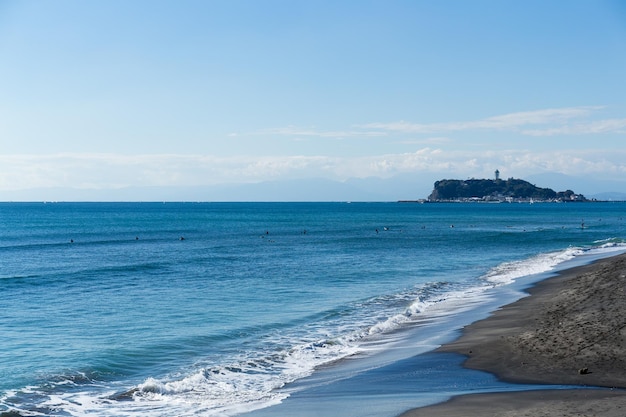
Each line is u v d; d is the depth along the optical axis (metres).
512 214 196.75
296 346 20.50
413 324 23.52
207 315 26.45
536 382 14.05
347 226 121.75
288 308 28.09
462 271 42.62
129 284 37.00
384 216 185.88
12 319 25.81
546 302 25.52
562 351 16.48
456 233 93.12
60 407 14.43
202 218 169.75
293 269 44.66
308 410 12.97
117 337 22.20
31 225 123.12
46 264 49.94
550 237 80.25
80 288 35.38
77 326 24.27
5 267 47.66
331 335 22.30
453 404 12.59
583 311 21.78
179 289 34.66
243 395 14.82
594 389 13.07
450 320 23.69
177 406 14.15
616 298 23.80
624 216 171.00
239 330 23.28
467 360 16.83
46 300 31.03
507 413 11.55
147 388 15.71
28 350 20.28
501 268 43.69
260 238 84.06
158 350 20.27
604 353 15.91
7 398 15.20
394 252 59.34
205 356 19.48
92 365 18.38
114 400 14.91
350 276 40.22
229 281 38.06
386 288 34.41
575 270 37.47
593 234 85.81
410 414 12.07
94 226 120.56
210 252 60.94
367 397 13.80
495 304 26.80
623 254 44.69
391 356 18.23
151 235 91.75
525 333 19.17
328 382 15.64
